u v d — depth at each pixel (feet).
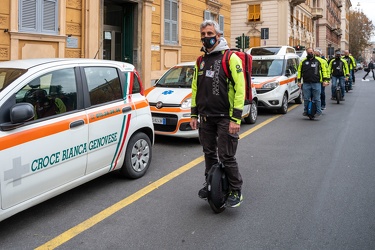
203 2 58.70
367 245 11.27
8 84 12.03
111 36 44.86
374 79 97.04
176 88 25.57
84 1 36.17
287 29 111.96
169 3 49.90
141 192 15.84
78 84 14.38
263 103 36.73
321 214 13.52
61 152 13.07
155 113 23.77
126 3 44.62
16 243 11.53
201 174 18.37
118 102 16.30
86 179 14.52
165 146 24.16
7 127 11.28
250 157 21.38
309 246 11.23
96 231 12.32
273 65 40.04
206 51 13.35
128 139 16.74
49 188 12.75
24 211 13.89
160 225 12.73
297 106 45.03
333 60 47.55
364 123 32.12
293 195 15.44
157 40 48.26
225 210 13.99
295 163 20.11
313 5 157.38
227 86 13.03
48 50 32.91
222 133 13.24
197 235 12.00
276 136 27.17
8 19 29.37
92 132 14.51
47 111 12.92
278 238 11.75
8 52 29.58
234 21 118.11
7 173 11.19
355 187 16.34
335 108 41.93
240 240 11.64
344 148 23.36
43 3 32.09
